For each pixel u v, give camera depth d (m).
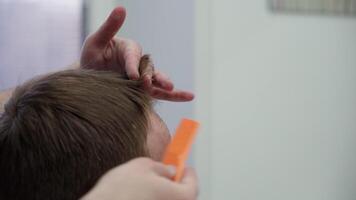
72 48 1.54
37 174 0.53
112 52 0.74
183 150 0.52
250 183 1.60
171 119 1.32
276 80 1.58
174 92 0.73
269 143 1.61
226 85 1.48
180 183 0.50
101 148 0.53
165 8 1.43
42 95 0.55
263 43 1.54
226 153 1.53
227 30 1.46
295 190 1.69
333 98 1.72
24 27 1.49
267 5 1.53
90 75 0.59
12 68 1.49
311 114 1.68
